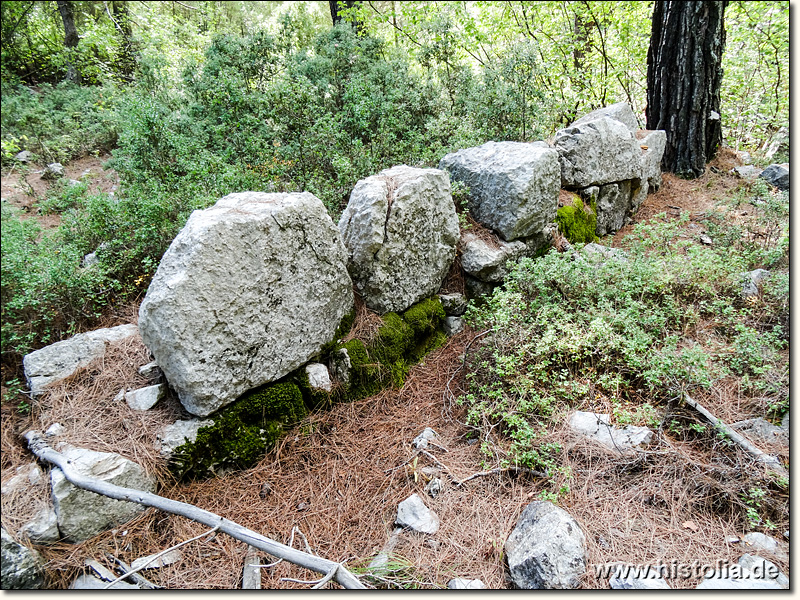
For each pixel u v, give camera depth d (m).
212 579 2.11
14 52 7.86
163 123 4.36
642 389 2.81
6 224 3.97
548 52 7.96
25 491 2.22
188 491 2.48
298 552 1.97
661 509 2.25
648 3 7.95
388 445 2.86
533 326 3.08
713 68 6.42
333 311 3.14
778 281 3.47
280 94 4.71
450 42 5.69
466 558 2.13
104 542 2.21
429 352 3.62
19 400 2.78
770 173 5.98
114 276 3.77
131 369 2.89
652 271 3.55
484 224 4.09
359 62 6.03
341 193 4.21
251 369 2.68
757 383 2.72
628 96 8.63
